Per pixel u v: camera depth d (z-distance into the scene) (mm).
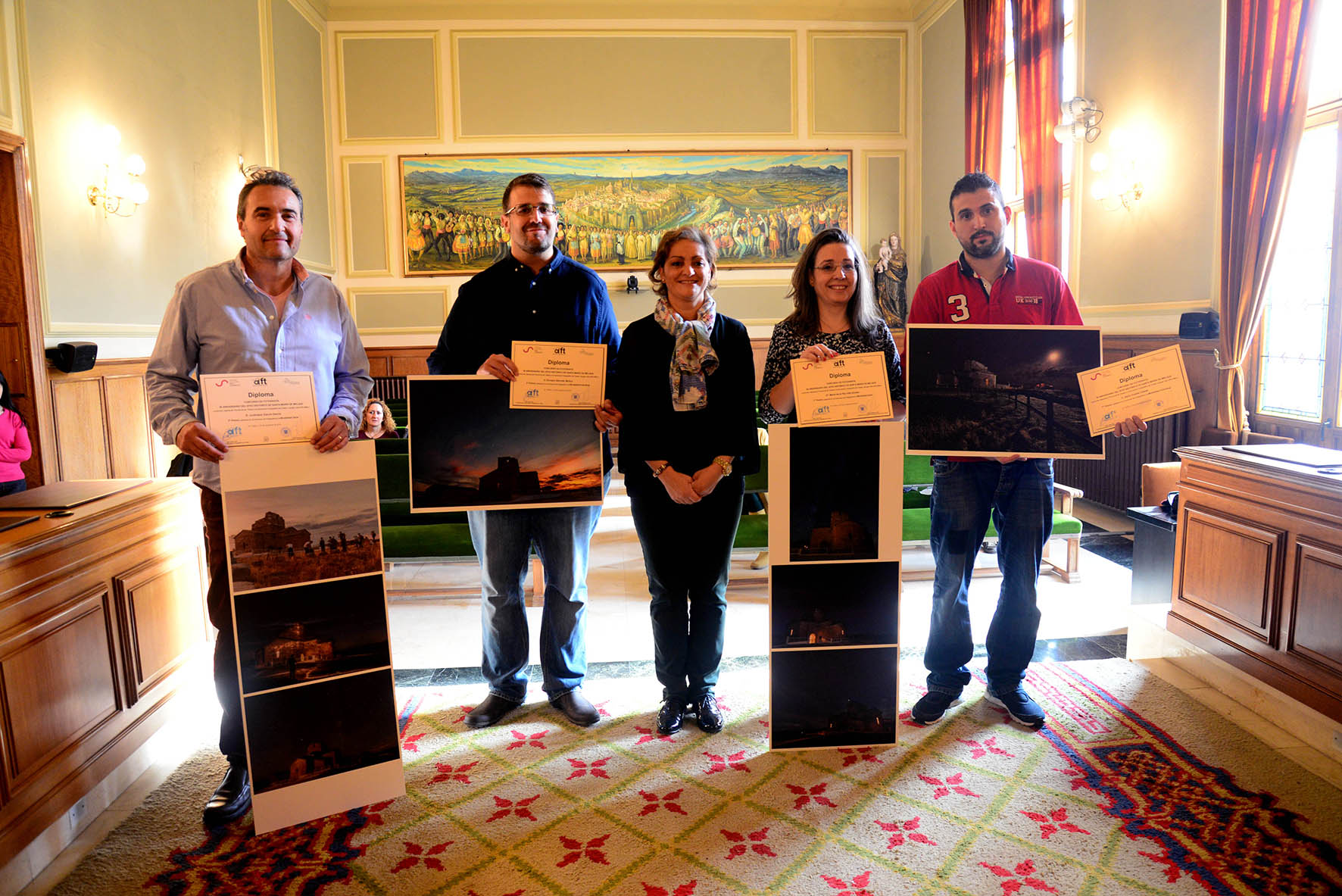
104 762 2170
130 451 5492
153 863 1971
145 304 5742
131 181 5512
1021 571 2514
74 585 2109
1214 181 5137
